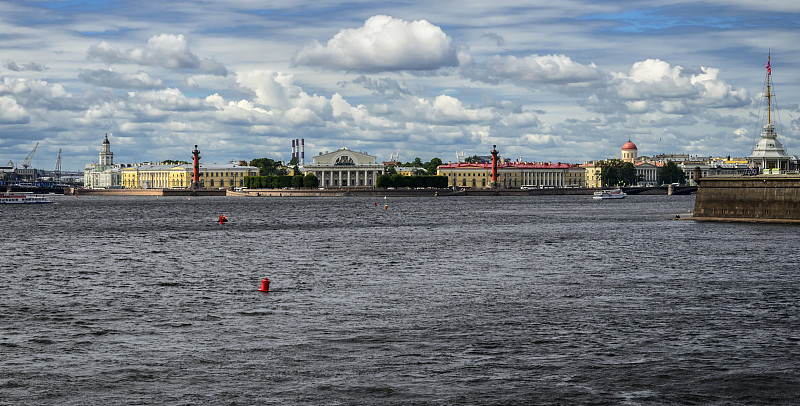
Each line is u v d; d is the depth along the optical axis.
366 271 63.78
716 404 29.67
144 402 29.61
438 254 76.94
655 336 39.06
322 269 65.31
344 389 31.05
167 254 78.19
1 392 30.56
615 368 33.66
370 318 43.56
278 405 29.34
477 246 85.44
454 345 37.34
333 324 41.97
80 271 64.19
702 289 53.12
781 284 55.22
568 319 43.09
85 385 31.41
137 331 40.41
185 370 33.34
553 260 70.88
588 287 54.28
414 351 36.28
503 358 35.12
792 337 38.88
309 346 37.19
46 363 34.28
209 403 29.53
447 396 30.33
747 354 35.78
